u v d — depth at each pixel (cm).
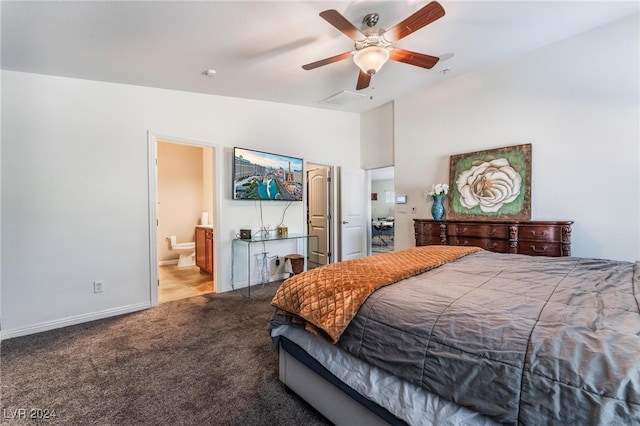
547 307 115
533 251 298
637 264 182
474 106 372
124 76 291
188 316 301
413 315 120
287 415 159
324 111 493
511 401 87
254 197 395
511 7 232
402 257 214
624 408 71
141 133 320
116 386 185
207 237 463
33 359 217
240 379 192
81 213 287
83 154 287
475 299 125
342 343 135
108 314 301
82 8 185
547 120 315
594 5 240
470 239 345
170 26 213
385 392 119
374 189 1076
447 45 291
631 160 268
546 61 312
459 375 99
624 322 99
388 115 496
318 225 550
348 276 162
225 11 202
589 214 290
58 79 275
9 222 255
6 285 254
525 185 327
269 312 311
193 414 160
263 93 379
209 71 295
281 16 213
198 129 360
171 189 576
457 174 384
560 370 83
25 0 174
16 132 257
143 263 322
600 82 281
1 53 229
